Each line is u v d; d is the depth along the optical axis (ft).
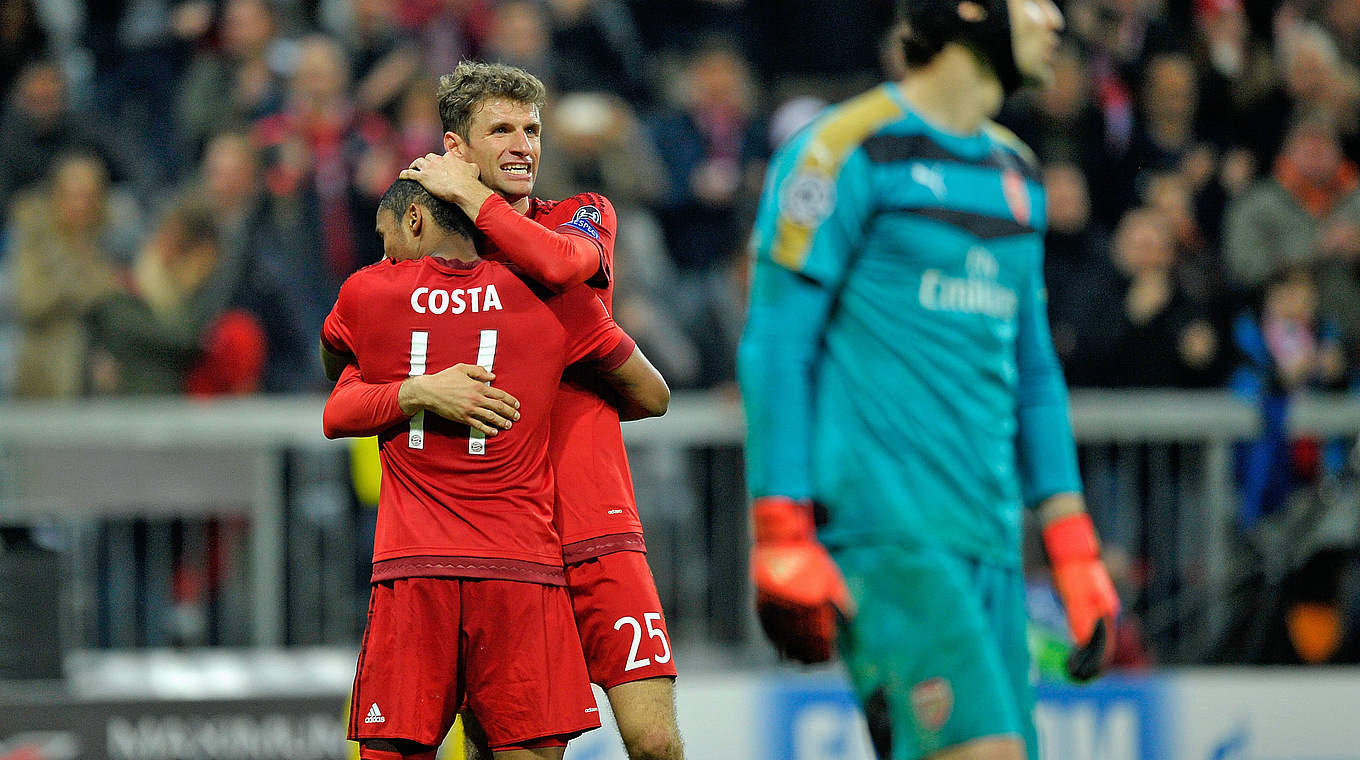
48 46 108.37
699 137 107.45
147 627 76.79
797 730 76.54
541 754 40.22
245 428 77.56
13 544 71.77
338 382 41.60
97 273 90.58
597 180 98.48
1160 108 111.65
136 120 114.21
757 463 43.34
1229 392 88.74
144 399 86.69
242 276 90.33
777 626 42.93
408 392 39.24
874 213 43.65
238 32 107.76
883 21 123.44
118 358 87.10
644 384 42.14
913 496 43.19
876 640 43.19
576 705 40.29
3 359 95.14
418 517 39.96
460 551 39.55
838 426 43.73
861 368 43.73
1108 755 77.87
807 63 126.82
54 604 72.02
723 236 104.73
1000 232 44.27
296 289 91.66
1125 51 115.14
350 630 77.82
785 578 42.63
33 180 101.50
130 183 102.53
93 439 76.54
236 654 76.89
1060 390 47.32
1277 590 80.02
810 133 44.14
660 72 122.62
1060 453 47.19
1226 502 81.51
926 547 42.98
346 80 105.81
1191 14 119.34
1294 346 88.79
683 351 90.53
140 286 89.86
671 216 105.09
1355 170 111.04
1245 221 102.37
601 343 40.96
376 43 108.47
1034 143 108.58
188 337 87.25
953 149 44.19
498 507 39.86
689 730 75.92
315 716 72.18
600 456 42.01
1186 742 78.64
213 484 77.25
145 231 101.04
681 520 78.95
